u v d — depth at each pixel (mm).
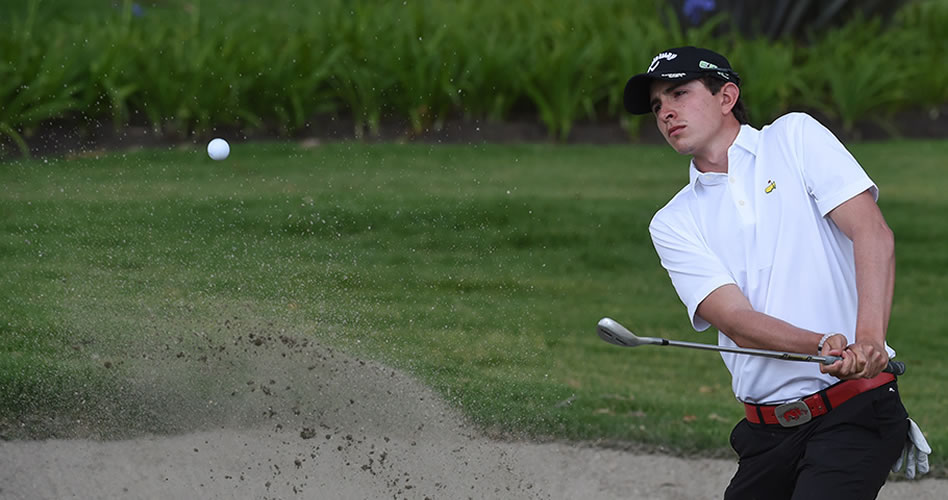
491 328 25375
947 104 50219
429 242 31375
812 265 11234
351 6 47500
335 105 42750
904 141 47281
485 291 28219
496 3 50344
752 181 11648
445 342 23562
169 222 30016
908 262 33438
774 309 11375
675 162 42219
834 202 11031
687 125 11805
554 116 44156
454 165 39500
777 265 11352
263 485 16234
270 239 29547
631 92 12242
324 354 21328
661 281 31156
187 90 39906
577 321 27000
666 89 11891
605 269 31500
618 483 17859
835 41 51375
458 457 17969
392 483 16641
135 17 45594
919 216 37281
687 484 18062
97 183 33531
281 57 41969
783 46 51406
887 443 11156
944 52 52469
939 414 21766
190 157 37625
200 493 15906
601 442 19359
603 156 42469
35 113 37344
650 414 20844
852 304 11297
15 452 16953
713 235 11805
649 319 27984
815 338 10680
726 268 11766
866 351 10273
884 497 17609
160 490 16000
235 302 23906
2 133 36594
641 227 34719
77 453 17016
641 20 49906
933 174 42438
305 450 17500
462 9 48125
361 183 35875
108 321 21906
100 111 39062
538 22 47875
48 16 44312
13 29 40031
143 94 39531
